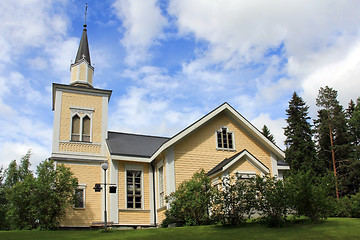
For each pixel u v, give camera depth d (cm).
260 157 2370
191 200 1708
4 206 2928
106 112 2631
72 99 2566
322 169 4184
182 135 2112
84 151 2469
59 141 2419
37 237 1402
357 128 4731
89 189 2348
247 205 1501
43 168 1988
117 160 2291
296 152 4253
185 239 1242
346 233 1176
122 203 2220
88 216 2272
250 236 1226
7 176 3681
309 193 1421
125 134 2781
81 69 2736
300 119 4659
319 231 1232
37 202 1875
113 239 1297
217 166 2144
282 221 1419
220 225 1557
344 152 4191
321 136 4525
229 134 2359
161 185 2238
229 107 2316
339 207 1870
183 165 2136
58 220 1973
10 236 1443
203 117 2202
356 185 4081
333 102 4566
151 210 2275
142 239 1278
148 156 2298
